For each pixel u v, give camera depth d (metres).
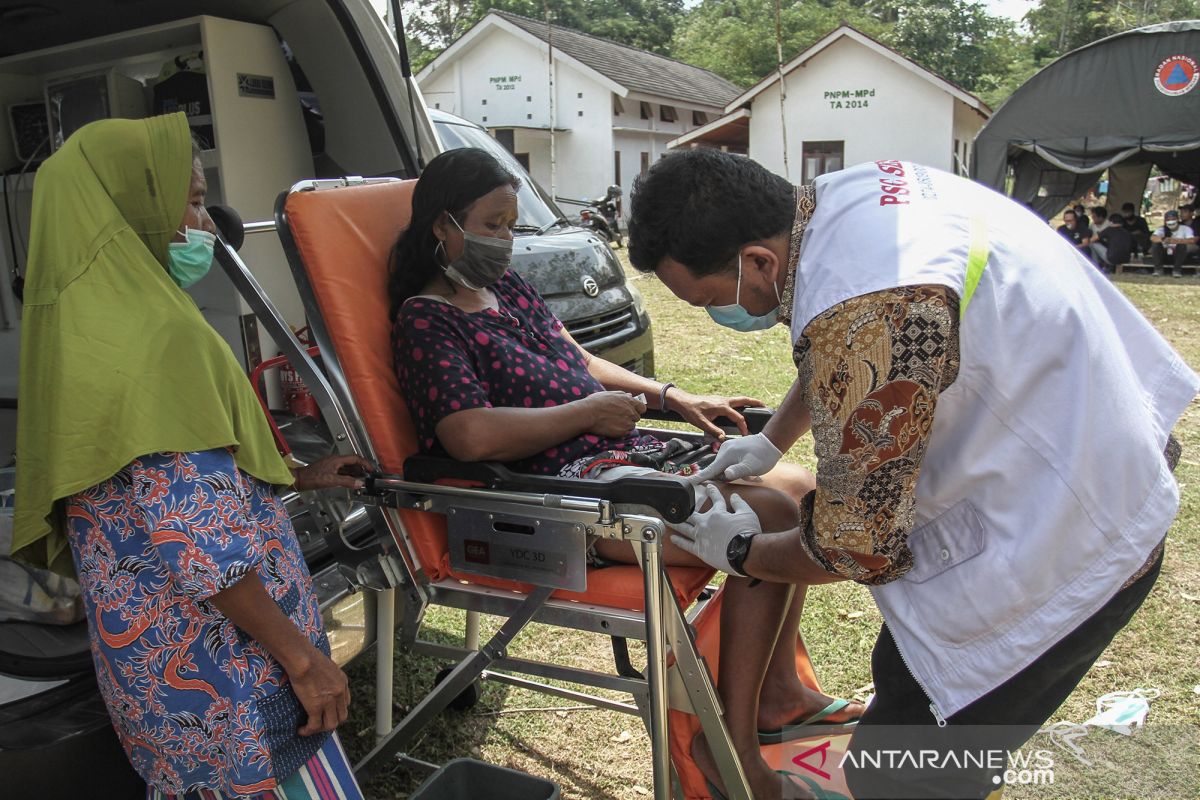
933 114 22.17
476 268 2.31
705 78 32.31
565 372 2.51
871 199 1.56
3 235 3.73
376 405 2.27
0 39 3.62
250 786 1.66
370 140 3.68
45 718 1.85
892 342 1.42
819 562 1.57
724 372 7.24
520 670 2.23
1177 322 9.25
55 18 3.44
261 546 1.64
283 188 3.67
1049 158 13.99
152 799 1.79
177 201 1.64
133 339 1.54
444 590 2.30
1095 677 3.05
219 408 1.59
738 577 2.10
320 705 1.72
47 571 1.97
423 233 2.32
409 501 2.20
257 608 1.63
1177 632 3.30
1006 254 1.53
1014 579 1.50
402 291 2.38
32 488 1.62
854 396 1.45
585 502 1.97
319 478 2.19
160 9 3.47
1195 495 4.42
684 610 2.15
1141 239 14.77
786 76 22.61
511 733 2.87
